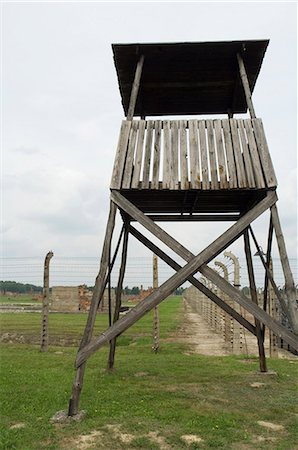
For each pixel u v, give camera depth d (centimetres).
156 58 898
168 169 762
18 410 659
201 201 901
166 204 920
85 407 671
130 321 660
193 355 1335
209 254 683
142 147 780
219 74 960
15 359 1177
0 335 1791
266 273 933
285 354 1476
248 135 778
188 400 728
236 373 980
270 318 660
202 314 3200
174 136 785
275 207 726
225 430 571
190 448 506
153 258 1509
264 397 758
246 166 752
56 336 1791
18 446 508
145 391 787
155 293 669
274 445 519
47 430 563
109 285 950
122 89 993
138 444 516
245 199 877
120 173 757
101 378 901
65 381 870
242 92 1016
